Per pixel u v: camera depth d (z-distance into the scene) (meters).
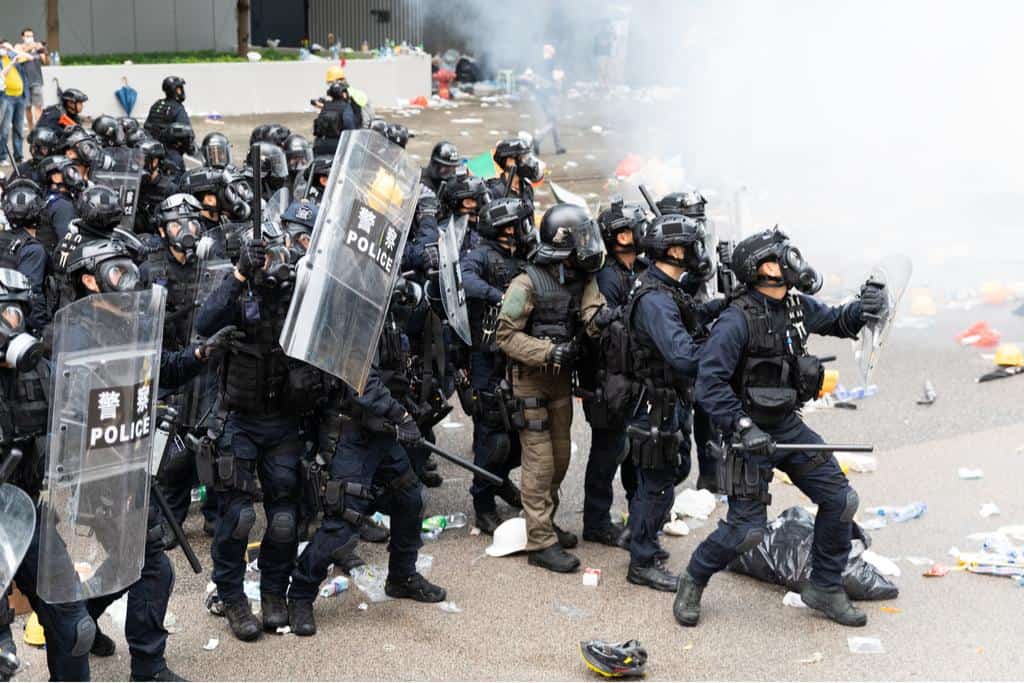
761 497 5.59
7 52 16.86
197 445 5.46
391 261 5.45
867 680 5.27
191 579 6.21
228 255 5.57
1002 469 7.70
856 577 5.97
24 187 7.02
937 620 5.82
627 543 6.61
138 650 5.09
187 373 5.23
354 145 5.23
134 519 4.66
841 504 5.66
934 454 7.98
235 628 5.62
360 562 6.37
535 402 6.25
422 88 26.31
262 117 23.44
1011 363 9.73
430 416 6.83
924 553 6.53
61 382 4.35
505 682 5.27
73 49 25.19
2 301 4.43
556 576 6.31
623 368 5.96
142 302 4.58
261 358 5.32
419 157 18.88
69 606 4.68
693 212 6.69
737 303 5.53
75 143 9.38
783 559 6.11
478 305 6.64
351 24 30.31
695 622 5.77
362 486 5.55
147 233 9.07
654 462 5.95
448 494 7.43
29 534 4.40
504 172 8.07
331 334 5.16
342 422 5.58
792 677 5.30
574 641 5.63
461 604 5.99
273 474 5.53
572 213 5.99
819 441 5.69
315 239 5.08
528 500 6.36
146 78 22.59
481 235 6.82
